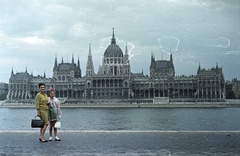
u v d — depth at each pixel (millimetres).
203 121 135000
